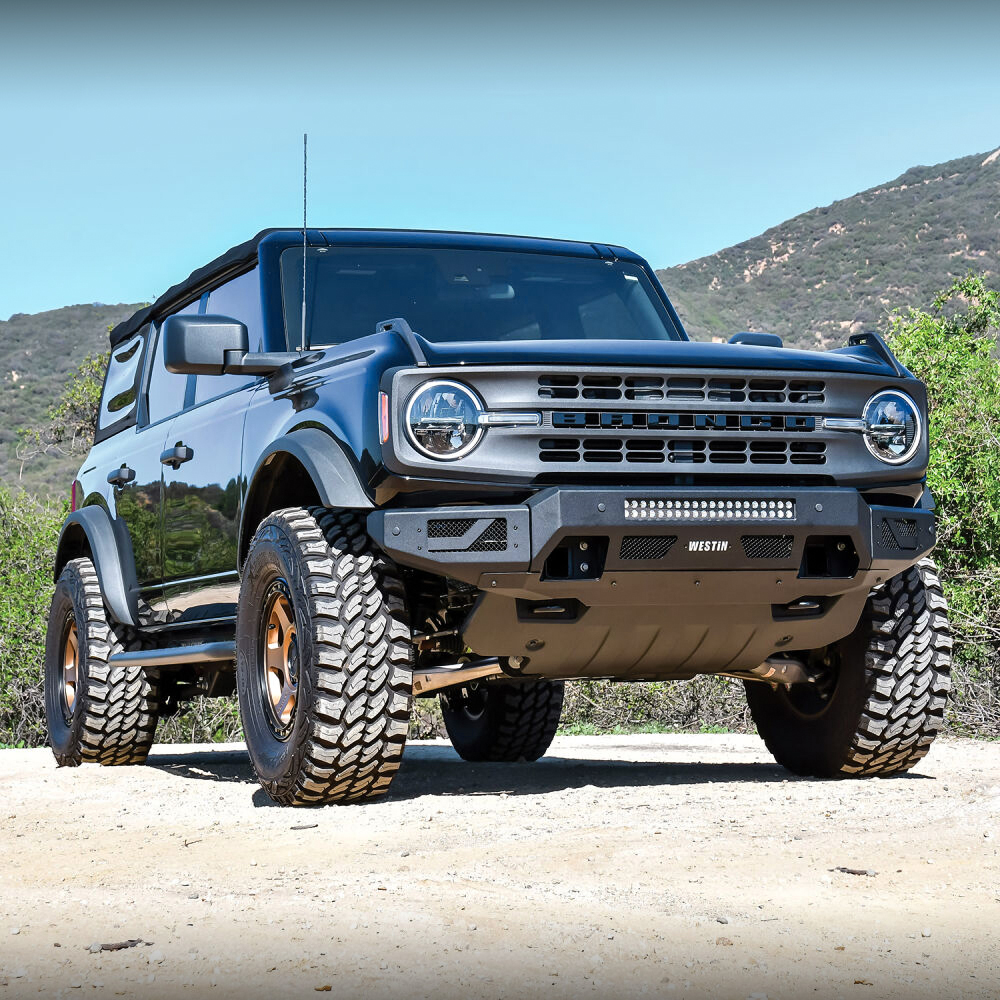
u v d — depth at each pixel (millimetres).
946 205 84250
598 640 4688
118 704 7043
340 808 4508
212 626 6094
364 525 4676
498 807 4406
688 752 7914
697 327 72875
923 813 4160
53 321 66562
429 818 4168
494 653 4668
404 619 4547
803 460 4598
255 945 2561
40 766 7406
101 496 7438
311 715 4426
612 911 2824
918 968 2396
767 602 4637
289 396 5043
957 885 3105
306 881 3211
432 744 9500
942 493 11695
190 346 5062
